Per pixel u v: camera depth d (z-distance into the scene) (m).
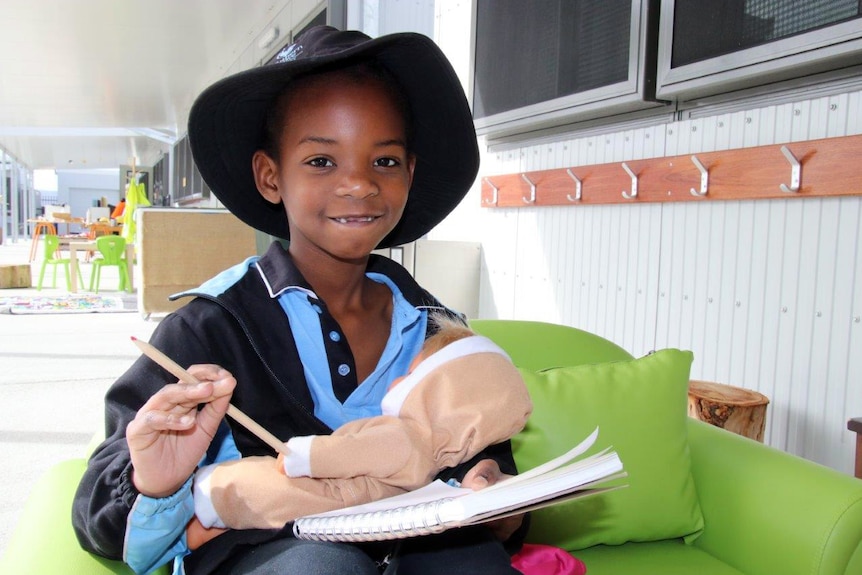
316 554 0.65
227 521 0.73
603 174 2.42
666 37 2.02
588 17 2.31
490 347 0.91
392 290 1.05
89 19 5.74
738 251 1.97
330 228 0.86
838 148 1.65
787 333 1.84
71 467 1.04
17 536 0.84
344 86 0.86
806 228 1.78
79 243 7.33
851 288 1.67
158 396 0.63
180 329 0.82
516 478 0.65
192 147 0.94
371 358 0.96
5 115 11.34
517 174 2.91
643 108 2.26
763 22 1.74
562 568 1.00
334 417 0.86
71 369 3.72
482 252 3.25
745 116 1.93
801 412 1.81
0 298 6.55
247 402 0.82
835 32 1.56
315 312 0.89
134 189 7.39
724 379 2.03
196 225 4.97
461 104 0.97
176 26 6.14
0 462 2.39
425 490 0.70
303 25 4.88
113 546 0.71
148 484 0.66
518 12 2.67
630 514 1.23
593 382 1.31
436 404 0.84
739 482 1.25
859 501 1.09
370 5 3.94
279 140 0.89
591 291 2.56
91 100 9.90
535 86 2.59
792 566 1.12
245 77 0.84
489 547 0.80
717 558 1.27
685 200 2.11
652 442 1.26
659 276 2.25
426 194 1.14
